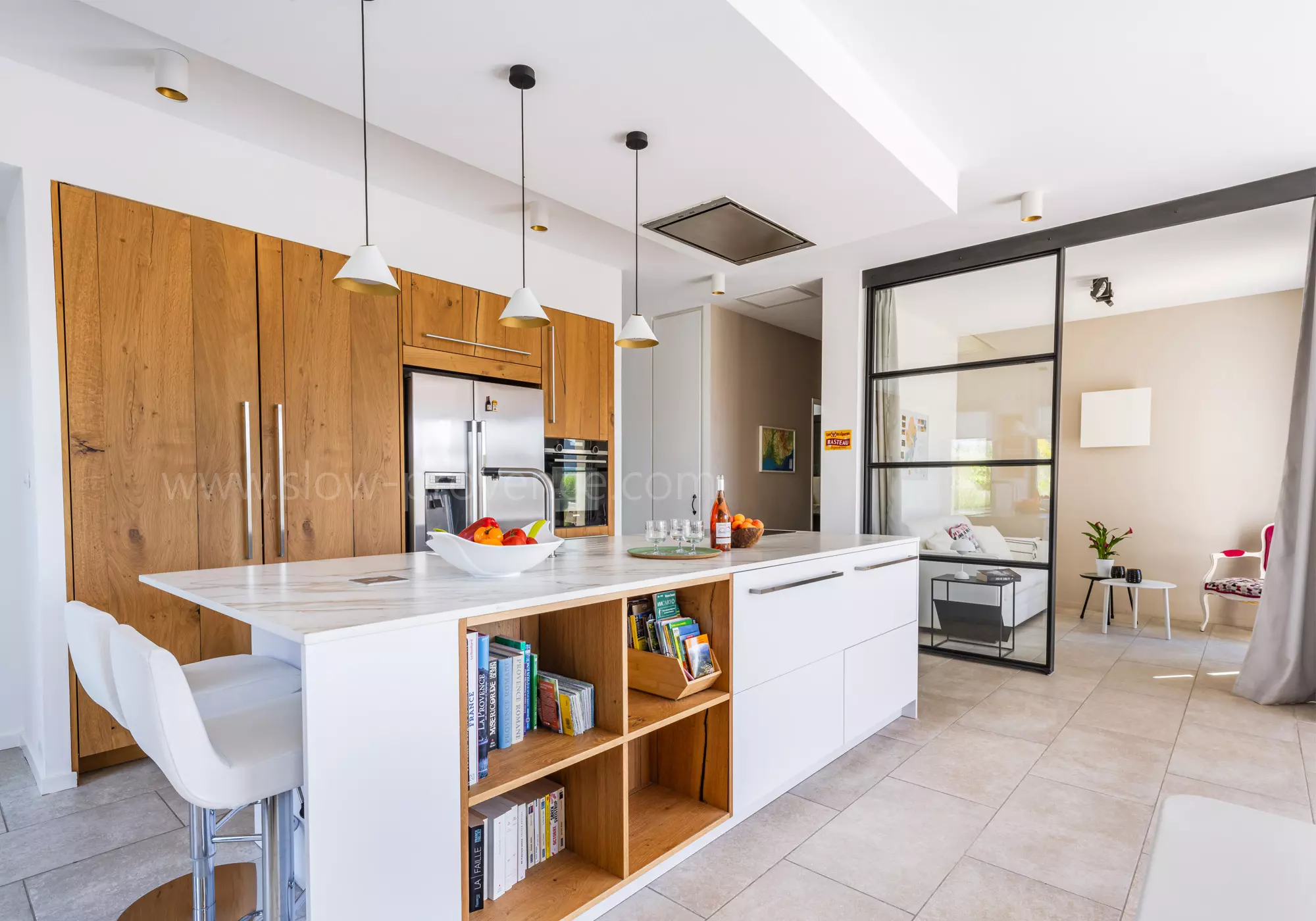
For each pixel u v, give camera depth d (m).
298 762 1.25
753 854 2.03
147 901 1.74
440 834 1.35
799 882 1.89
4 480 2.94
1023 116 2.82
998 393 4.32
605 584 1.75
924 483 4.65
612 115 2.38
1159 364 5.62
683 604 2.21
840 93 2.33
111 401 2.59
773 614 2.27
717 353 6.02
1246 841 0.89
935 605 4.59
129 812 2.29
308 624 1.22
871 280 4.83
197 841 1.46
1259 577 5.16
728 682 2.10
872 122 2.54
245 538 2.93
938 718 3.24
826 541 3.05
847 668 2.69
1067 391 6.08
